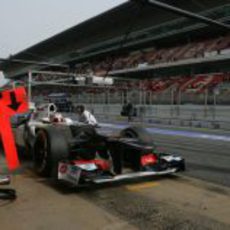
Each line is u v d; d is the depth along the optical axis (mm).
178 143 11727
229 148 10469
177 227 3693
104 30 43156
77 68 48594
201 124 20672
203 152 9469
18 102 4473
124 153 6070
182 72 34188
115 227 3660
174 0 31984
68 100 30969
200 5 30875
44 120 7445
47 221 3799
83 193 4914
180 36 34438
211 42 30516
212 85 24578
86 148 5848
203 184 5516
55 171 5523
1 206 4273
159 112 24375
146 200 4617
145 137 6508
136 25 37781
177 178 5898
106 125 20078
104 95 30359
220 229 3660
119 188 5207
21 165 6781
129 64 37344
